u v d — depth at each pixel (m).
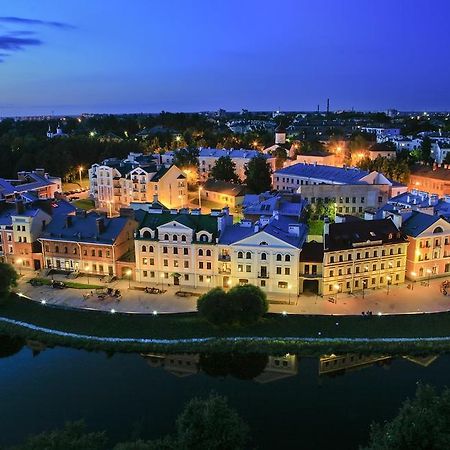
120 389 79.94
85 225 121.31
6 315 103.00
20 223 122.19
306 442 66.75
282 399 76.75
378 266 108.56
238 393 78.50
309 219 155.88
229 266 108.00
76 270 120.12
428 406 58.06
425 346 88.94
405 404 59.88
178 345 91.50
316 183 190.00
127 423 70.88
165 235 110.19
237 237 108.56
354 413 72.75
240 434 58.69
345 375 82.88
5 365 87.75
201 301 95.38
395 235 109.75
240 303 93.81
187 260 110.38
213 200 191.25
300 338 92.38
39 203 130.62
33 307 104.31
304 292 107.31
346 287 107.06
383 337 91.69
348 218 127.31
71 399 77.25
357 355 88.62
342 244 104.88
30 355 91.12
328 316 96.94
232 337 93.19
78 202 192.25
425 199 138.88
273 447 65.94
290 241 105.12
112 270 116.75
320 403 75.44
